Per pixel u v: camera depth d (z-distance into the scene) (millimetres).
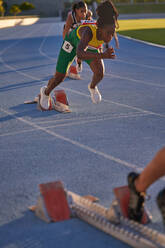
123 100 18047
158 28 71500
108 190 8281
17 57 36125
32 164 10117
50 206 6902
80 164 10023
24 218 7082
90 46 13062
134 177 5953
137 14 158750
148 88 21047
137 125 13750
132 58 34594
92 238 6258
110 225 6266
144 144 11641
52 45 46344
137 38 52625
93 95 15023
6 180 9078
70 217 6957
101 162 10148
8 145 11812
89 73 26531
